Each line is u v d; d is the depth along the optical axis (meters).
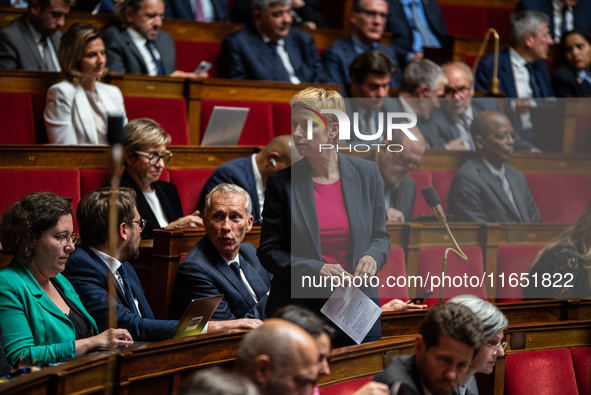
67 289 6.89
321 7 18.31
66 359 6.27
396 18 16.61
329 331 5.16
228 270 7.95
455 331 5.46
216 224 7.90
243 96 12.68
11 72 10.47
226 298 7.84
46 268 6.59
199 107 12.17
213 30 14.31
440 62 16.25
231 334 6.70
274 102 12.85
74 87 10.40
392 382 5.54
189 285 7.79
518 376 7.91
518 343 7.99
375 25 14.73
